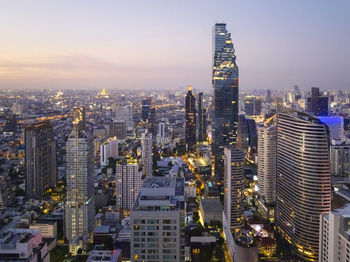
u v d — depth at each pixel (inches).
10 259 7003.0
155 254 7037.4
